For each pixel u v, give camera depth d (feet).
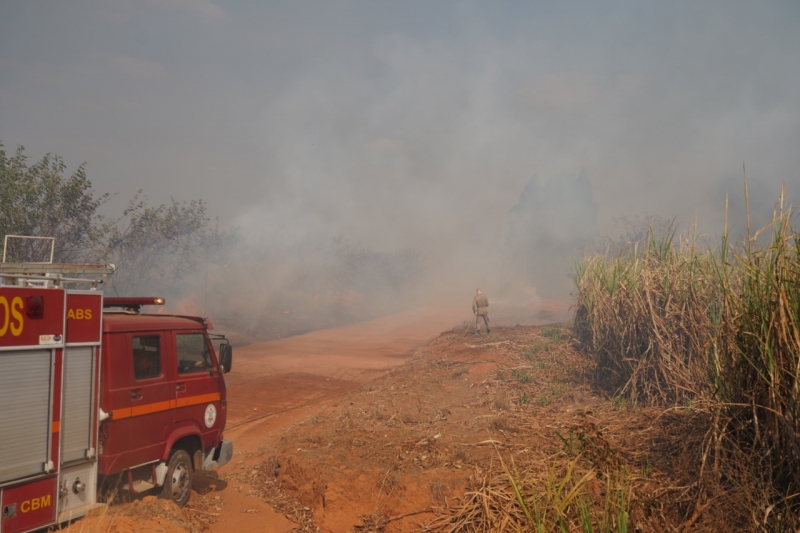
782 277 18.51
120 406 23.00
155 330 25.49
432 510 23.12
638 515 17.92
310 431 35.45
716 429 19.58
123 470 23.18
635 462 23.34
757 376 19.16
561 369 42.09
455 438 30.35
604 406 33.14
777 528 16.26
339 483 26.48
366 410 38.78
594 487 20.95
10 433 18.94
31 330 19.58
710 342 22.95
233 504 28.27
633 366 34.32
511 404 35.68
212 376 28.96
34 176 68.03
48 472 19.88
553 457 24.58
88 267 22.63
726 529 17.20
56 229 68.18
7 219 63.10
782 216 19.13
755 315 19.45
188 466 27.14
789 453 17.35
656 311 34.04
